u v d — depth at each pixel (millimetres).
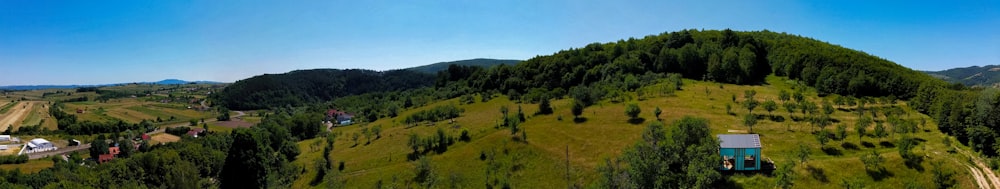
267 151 121375
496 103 172750
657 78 150125
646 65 169375
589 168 80312
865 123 78750
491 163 89688
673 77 145875
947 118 78062
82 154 187625
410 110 197375
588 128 101000
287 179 110000
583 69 183125
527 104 155625
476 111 159875
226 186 110438
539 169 84812
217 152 143125
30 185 113250
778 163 68375
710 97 119250
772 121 91250
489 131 110750
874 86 116562
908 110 97250
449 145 106250
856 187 57812
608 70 168250
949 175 59812
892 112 90750
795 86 134750
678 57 162125
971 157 65438
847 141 75562
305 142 168375
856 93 116375
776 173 63969
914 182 58375
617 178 66625
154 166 121938
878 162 62688
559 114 118562
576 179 77938
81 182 107938
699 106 109438
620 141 89250
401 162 101875
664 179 59219
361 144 130500
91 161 165000
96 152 179250
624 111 109688
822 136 72875
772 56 163500
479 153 95812
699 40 187625
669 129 78688
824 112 93562
